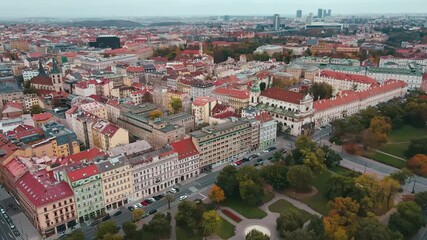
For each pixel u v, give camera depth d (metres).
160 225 186.50
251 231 179.75
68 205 199.62
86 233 196.12
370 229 172.88
